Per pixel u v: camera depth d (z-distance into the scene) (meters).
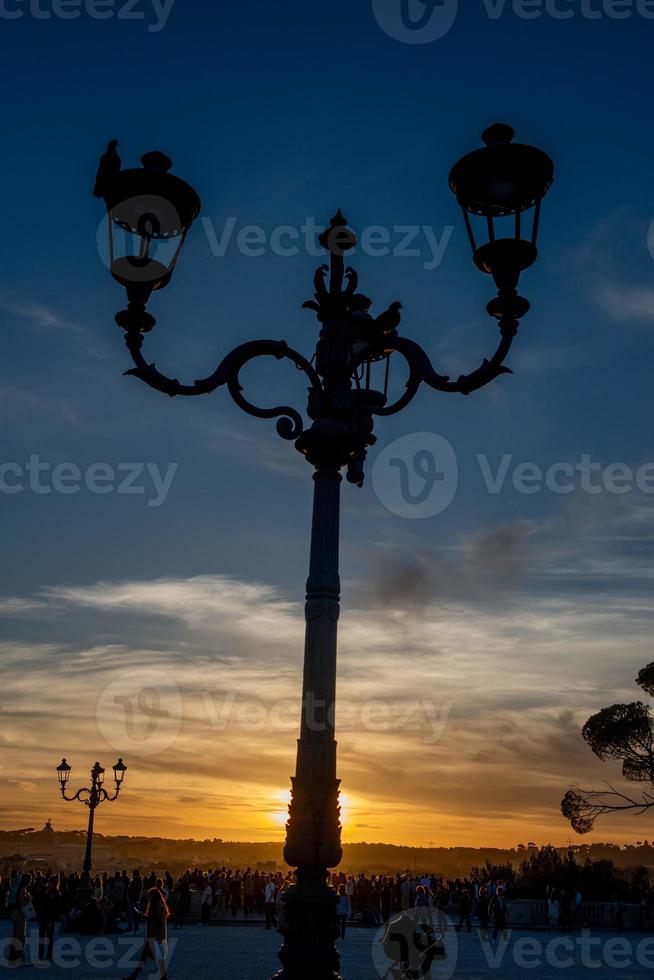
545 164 6.93
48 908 20.08
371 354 7.87
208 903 33.12
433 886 39.47
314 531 7.39
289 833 6.74
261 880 37.91
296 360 7.59
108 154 7.07
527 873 46.03
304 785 6.79
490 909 29.27
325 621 7.18
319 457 7.49
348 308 7.64
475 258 7.13
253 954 21.44
